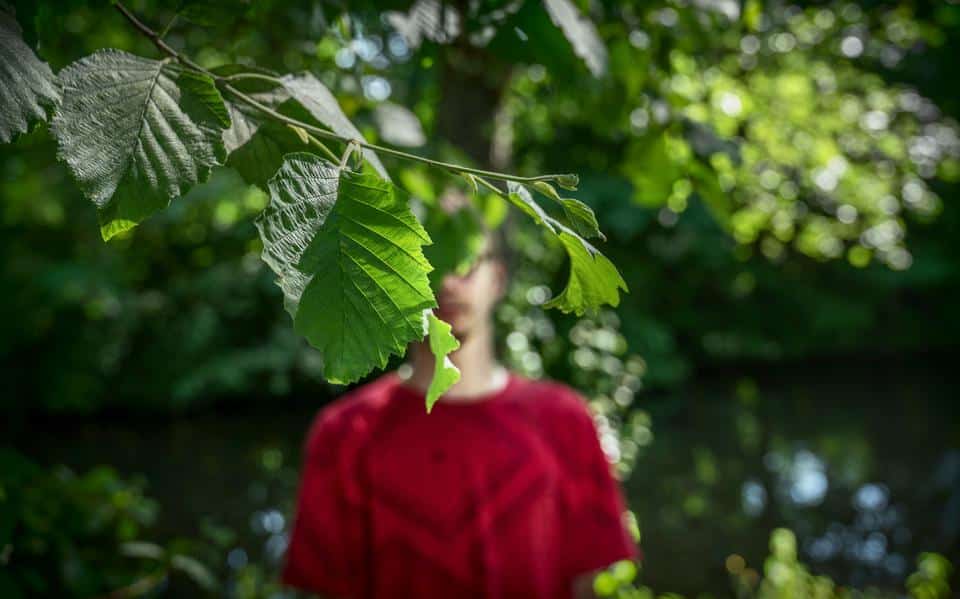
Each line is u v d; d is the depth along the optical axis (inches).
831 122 339.0
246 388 355.9
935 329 512.4
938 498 235.3
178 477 254.8
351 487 61.1
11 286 346.3
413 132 46.3
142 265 349.1
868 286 500.4
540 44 39.0
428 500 59.7
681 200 67.8
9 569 60.7
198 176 20.5
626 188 322.0
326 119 25.1
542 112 176.6
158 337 354.9
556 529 62.6
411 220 19.3
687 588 164.9
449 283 57.2
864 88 364.8
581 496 63.6
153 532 184.7
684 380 436.8
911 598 160.9
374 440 61.3
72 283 336.8
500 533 59.6
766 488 242.7
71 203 310.0
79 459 290.0
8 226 337.7
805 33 185.3
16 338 348.8
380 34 44.8
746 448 296.5
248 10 29.3
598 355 208.2
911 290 519.8
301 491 63.1
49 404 351.3
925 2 229.8
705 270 455.2
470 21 39.0
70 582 66.0
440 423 60.9
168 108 21.0
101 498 76.3
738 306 485.4
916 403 399.9
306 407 377.4
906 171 443.2
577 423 64.2
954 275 498.0
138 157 20.3
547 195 20.9
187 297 351.6
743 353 467.5
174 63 22.8
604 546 63.1
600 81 57.2
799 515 217.5
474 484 59.7
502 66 67.1
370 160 24.4
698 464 267.3
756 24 65.7
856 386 451.2
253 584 129.5
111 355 350.6
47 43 30.6
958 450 294.8
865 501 233.8
